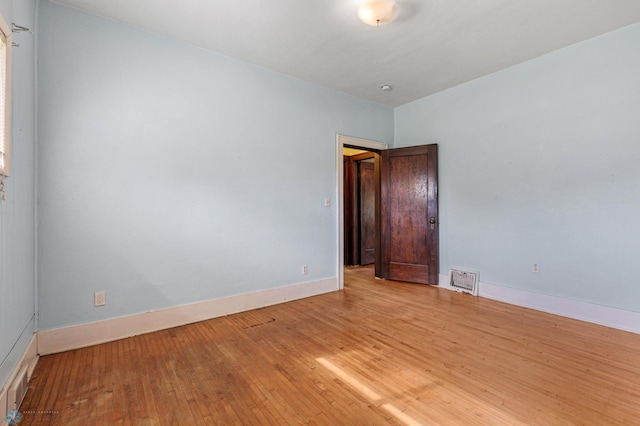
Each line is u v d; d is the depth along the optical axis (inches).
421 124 181.8
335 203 166.6
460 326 114.4
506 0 94.3
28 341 83.1
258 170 137.4
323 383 77.0
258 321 120.4
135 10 98.7
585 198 119.8
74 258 97.0
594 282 117.5
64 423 62.4
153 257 111.0
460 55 130.0
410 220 181.8
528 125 136.0
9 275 68.1
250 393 72.8
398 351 94.2
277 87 143.9
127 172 106.2
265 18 103.1
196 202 120.5
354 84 159.5
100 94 101.6
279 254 144.3
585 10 100.0
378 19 96.0
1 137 61.7
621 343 98.8
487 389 74.0
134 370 83.2
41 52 92.4
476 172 155.9
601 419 63.0
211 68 124.6
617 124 112.0
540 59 131.6
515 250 141.1
